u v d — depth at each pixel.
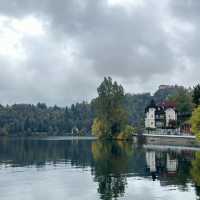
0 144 193.25
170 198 59.03
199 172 81.88
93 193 63.00
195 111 142.38
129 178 76.62
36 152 139.00
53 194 62.84
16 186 69.62
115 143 185.25
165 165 94.44
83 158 114.81
